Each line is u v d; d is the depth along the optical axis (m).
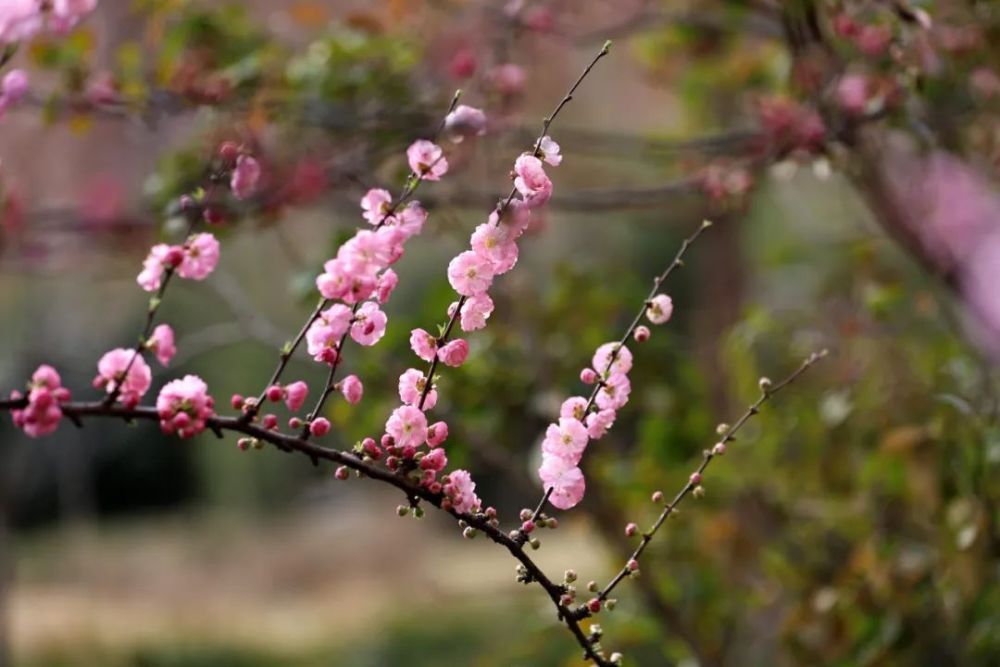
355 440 3.72
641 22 4.05
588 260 4.72
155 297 2.43
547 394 3.99
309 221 4.85
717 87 4.61
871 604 3.54
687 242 2.51
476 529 2.46
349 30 3.78
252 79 3.42
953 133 3.41
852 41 3.20
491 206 3.39
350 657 7.23
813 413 4.00
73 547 10.77
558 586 2.47
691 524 4.07
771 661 4.43
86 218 3.76
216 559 10.35
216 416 2.44
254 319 4.01
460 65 3.51
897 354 3.87
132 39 4.07
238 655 7.45
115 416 2.41
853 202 5.18
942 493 3.36
